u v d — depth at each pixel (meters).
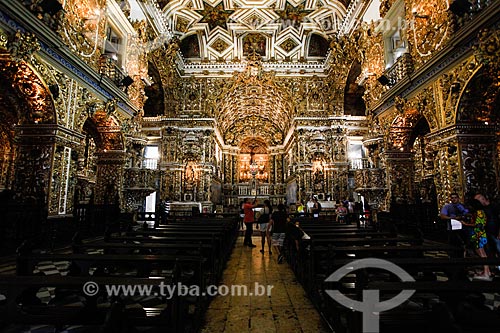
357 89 21.12
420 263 3.64
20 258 3.89
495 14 6.39
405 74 10.21
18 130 8.52
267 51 21.62
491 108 8.08
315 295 4.38
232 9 18.05
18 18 6.78
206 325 3.76
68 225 8.85
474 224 5.96
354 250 4.25
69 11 8.99
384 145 12.26
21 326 3.54
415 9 9.98
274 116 28.86
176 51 19.14
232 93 23.30
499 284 2.56
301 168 21.33
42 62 7.83
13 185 8.34
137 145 14.51
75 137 9.34
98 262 3.94
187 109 21.95
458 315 2.61
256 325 3.76
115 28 12.41
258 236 14.05
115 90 11.30
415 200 11.71
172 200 20.70
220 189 28.28
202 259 4.09
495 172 8.02
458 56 7.94
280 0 17.25
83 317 2.77
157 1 15.77
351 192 20.77
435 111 9.00
